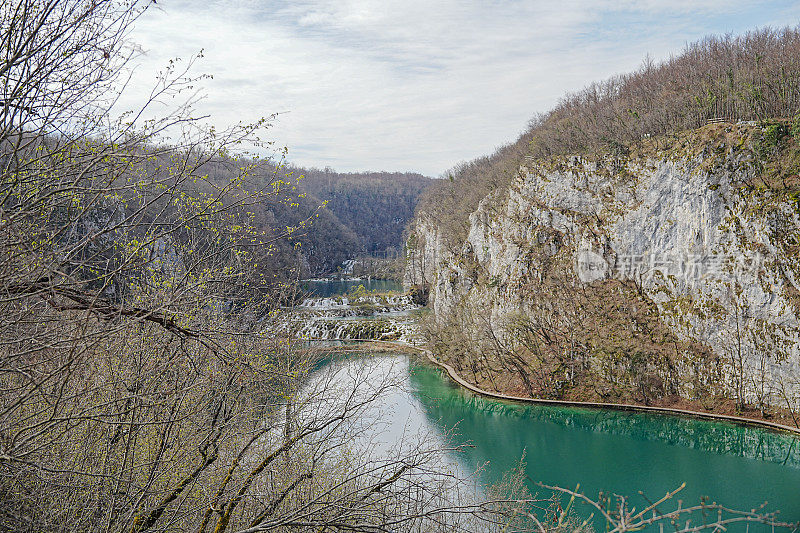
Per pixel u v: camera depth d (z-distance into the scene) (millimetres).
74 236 7121
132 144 6711
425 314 87000
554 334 64688
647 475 38750
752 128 58344
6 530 8414
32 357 7434
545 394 58750
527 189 77562
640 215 65000
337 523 9664
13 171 6113
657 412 53812
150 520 10141
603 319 62938
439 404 56469
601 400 56750
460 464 38094
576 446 44594
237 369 10633
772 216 53812
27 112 6277
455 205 111875
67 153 6805
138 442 12141
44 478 8703
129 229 7879
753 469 39781
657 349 57969
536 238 73062
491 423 50781
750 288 54062
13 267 6699
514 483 27547
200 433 11375
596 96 99750
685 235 60625
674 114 70625
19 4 6152
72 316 7207
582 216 70812
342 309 105875
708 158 59938
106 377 10383
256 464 13102
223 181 9055
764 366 51500
